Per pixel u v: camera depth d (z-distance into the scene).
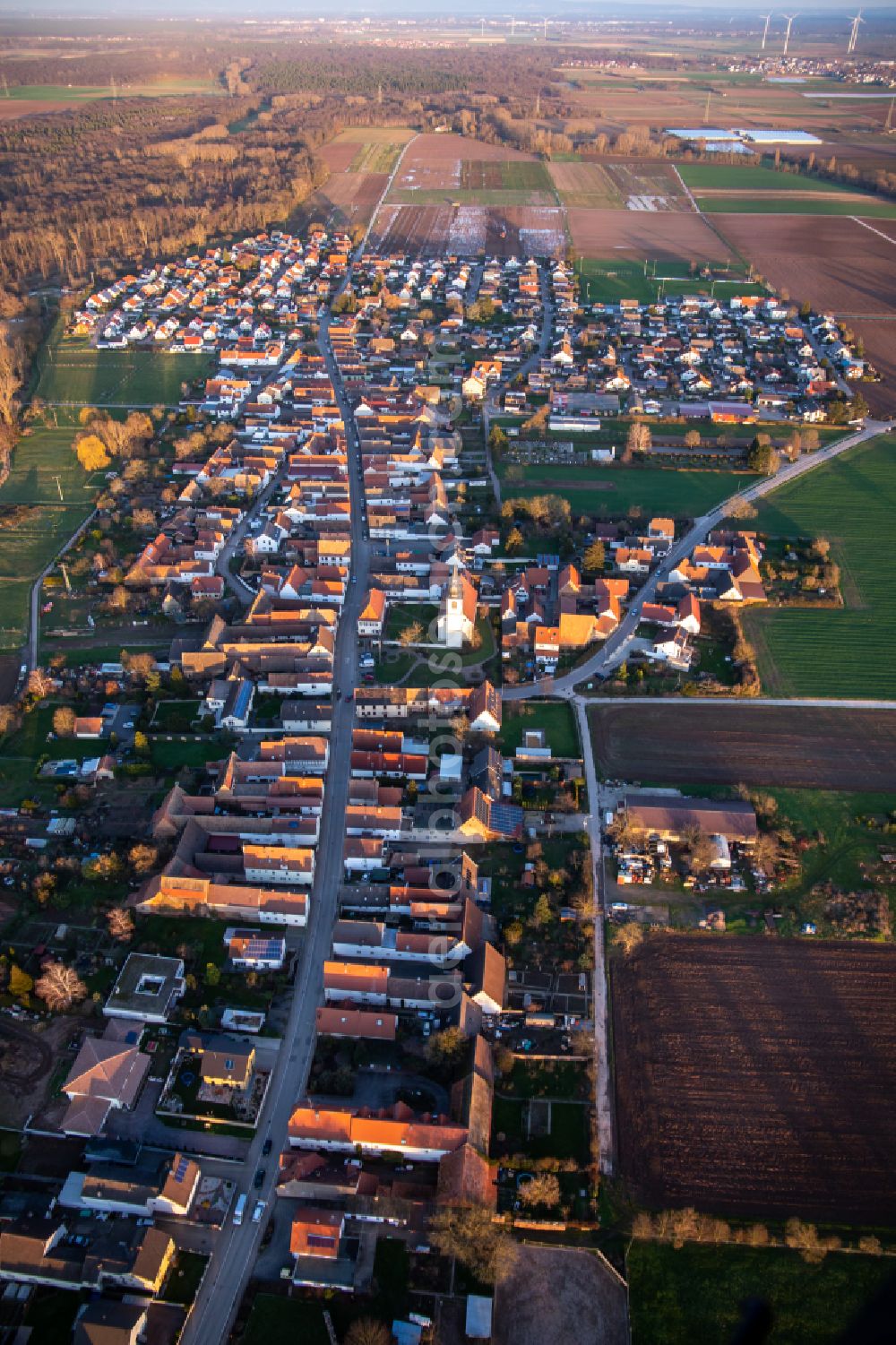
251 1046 121.25
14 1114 113.88
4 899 140.75
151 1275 96.94
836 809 156.50
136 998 125.44
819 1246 99.88
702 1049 120.88
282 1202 106.19
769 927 137.12
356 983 126.25
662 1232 101.56
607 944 135.00
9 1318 97.06
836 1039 122.25
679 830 149.25
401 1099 116.06
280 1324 95.62
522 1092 116.69
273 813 155.25
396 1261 100.81
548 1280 99.06
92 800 157.75
